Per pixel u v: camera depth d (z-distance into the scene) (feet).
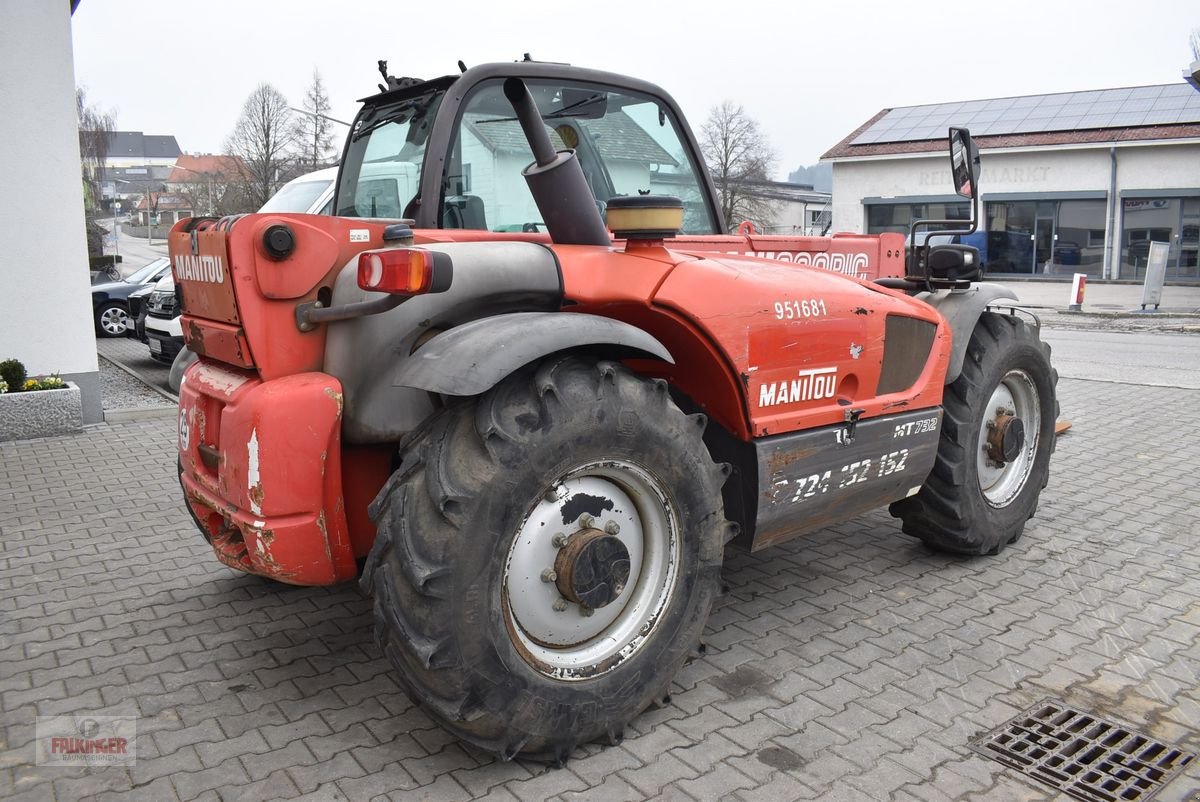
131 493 17.33
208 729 9.07
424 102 11.19
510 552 8.02
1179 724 9.16
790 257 13.58
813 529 11.08
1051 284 90.02
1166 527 15.20
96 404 24.03
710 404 10.02
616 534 8.74
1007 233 95.66
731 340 9.48
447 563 7.48
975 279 13.71
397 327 8.51
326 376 8.57
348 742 8.83
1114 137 87.66
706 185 13.04
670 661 9.00
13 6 21.59
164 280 37.37
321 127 104.94
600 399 8.21
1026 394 14.15
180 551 14.21
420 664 7.54
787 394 10.16
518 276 8.80
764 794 7.99
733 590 12.67
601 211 11.83
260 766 8.42
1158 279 60.44
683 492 8.89
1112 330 49.90
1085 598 12.30
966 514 13.01
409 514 7.66
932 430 12.11
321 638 11.19
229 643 11.03
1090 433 22.20
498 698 7.82
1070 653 10.69
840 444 10.72
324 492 8.56
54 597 12.42
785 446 10.12
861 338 10.92
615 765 8.44
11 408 21.80
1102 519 15.65
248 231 8.22
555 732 8.18
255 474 8.24
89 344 23.76
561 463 8.00
